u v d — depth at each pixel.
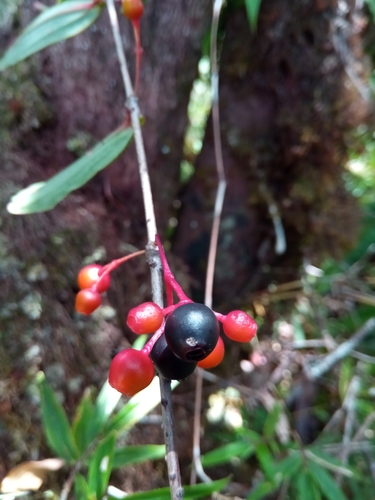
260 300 0.18
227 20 0.14
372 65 0.15
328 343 0.18
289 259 0.17
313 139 0.15
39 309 0.11
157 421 0.13
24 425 0.11
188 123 0.16
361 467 0.15
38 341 0.11
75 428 0.10
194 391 0.16
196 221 0.16
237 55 0.14
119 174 0.13
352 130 0.15
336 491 0.12
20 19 0.12
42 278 0.11
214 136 0.15
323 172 0.15
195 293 0.16
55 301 0.12
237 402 0.17
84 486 0.09
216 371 0.17
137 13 0.09
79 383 0.11
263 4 0.13
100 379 0.12
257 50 0.14
